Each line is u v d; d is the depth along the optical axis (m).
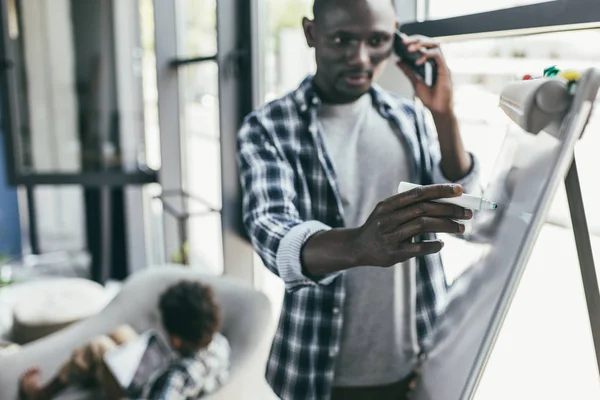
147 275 2.11
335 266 0.63
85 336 1.97
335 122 0.92
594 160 0.68
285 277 0.71
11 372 1.83
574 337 0.84
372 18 0.86
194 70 2.60
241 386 1.68
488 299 0.53
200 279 2.03
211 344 1.70
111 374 1.74
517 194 0.54
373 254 0.57
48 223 3.80
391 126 0.91
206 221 2.59
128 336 1.91
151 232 3.50
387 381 0.94
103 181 3.11
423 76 0.86
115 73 3.09
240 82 2.18
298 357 0.95
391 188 0.91
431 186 0.52
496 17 0.78
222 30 2.13
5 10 2.88
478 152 0.98
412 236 0.54
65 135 3.11
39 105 3.04
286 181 0.87
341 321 0.92
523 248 0.48
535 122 0.52
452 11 1.10
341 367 0.95
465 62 1.03
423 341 0.91
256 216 0.81
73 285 2.48
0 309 2.38
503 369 0.91
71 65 3.05
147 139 3.17
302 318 0.94
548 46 0.82
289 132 0.91
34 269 3.65
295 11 1.86
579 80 0.48
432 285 0.88
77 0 2.99
